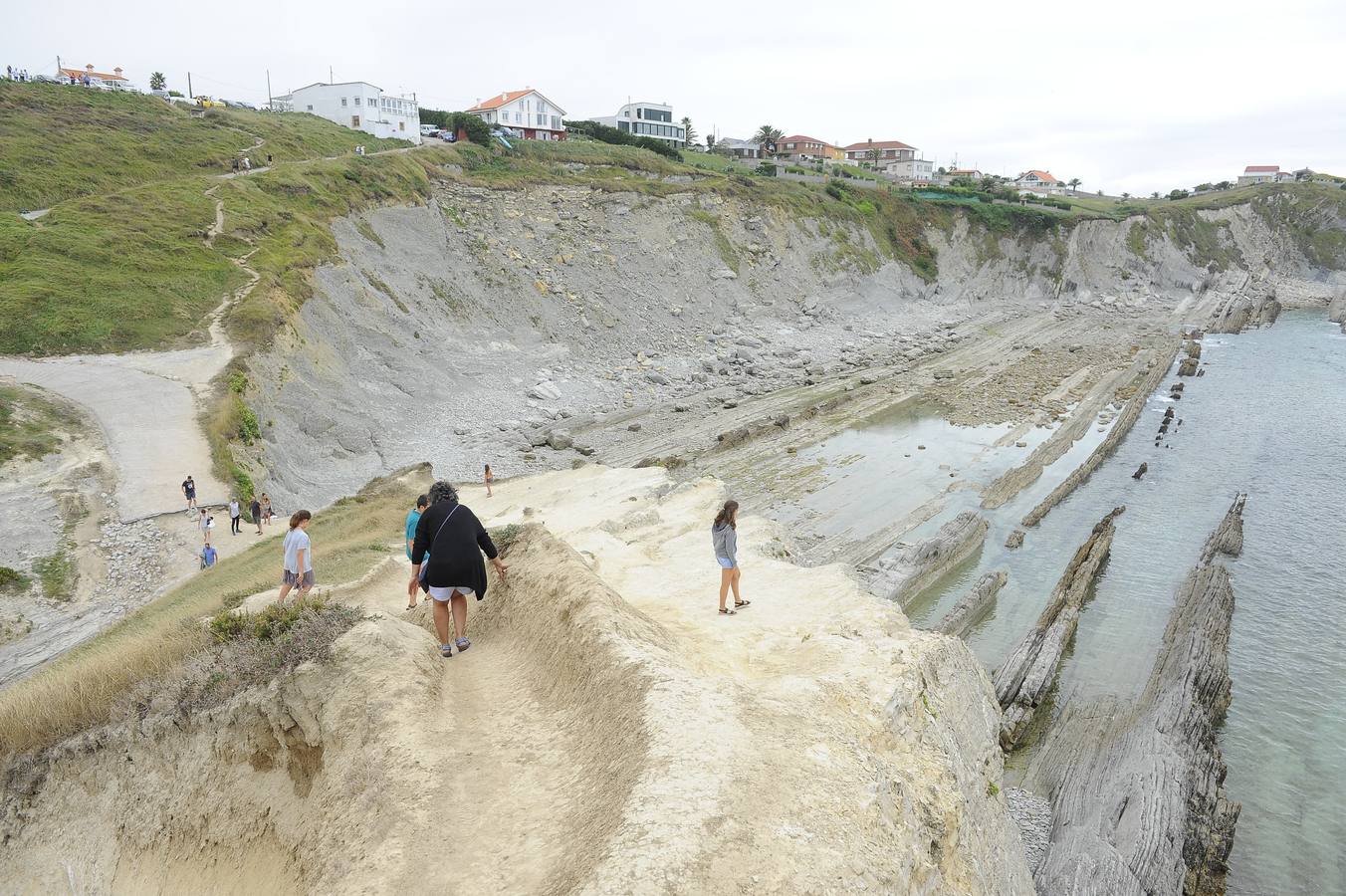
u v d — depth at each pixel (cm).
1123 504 4050
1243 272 11712
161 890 864
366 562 2220
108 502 2770
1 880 859
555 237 7081
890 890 677
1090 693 2494
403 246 5934
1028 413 5634
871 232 10094
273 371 3981
